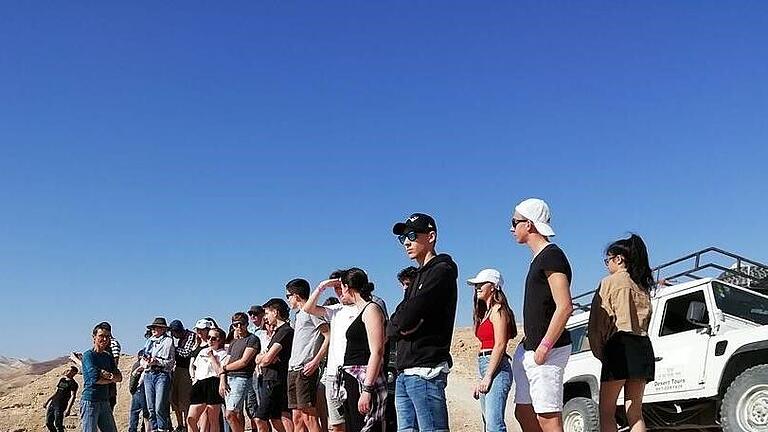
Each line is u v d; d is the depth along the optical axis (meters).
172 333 14.50
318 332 9.61
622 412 10.94
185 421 14.42
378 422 7.05
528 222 6.21
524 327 6.23
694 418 10.43
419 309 6.14
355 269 8.05
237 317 11.41
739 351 9.64
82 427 10.70
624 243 6.87
